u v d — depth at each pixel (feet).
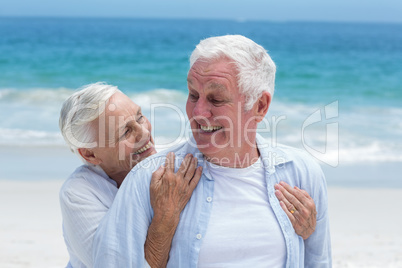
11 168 27.68
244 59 7.61
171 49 115.85
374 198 24.88
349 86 68.03
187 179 7.91
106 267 7.61
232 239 7.79
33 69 77.20
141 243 7.66
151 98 53.88
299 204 8.20
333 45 151.23
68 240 8.77
